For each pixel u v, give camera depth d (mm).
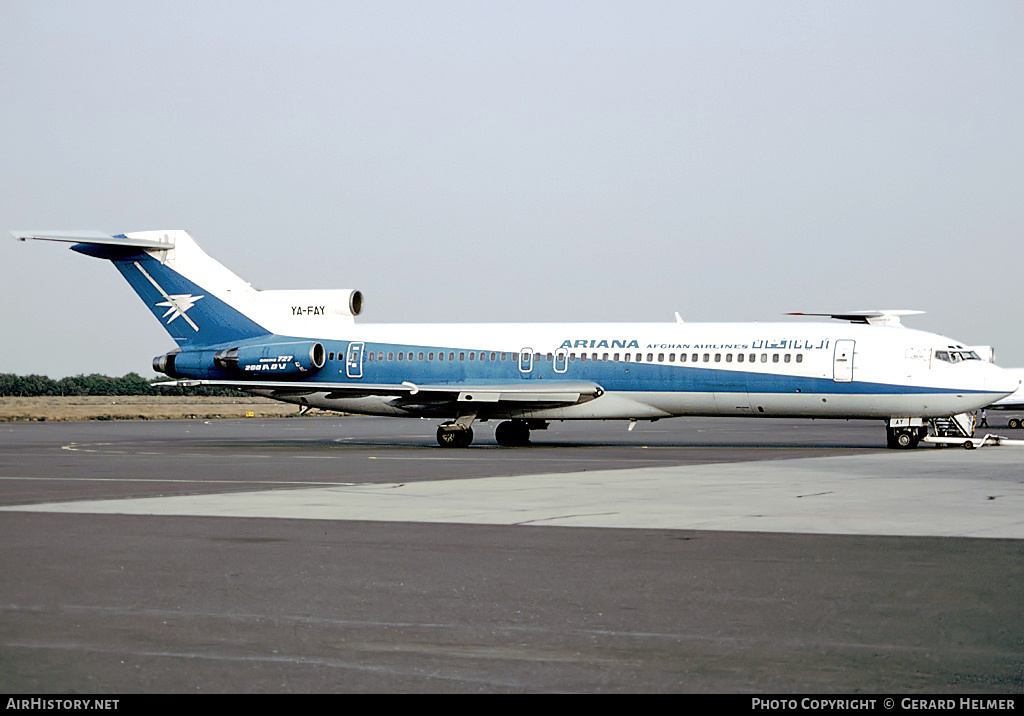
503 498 43000
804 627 20344
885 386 78750
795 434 113500
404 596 23266
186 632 20047
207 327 92875
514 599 22938
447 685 16781
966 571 26047
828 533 32562
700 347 83000
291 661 18094
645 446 86312
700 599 22891
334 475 55156
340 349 90812
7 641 19422
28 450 82375
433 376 88812
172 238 93188
